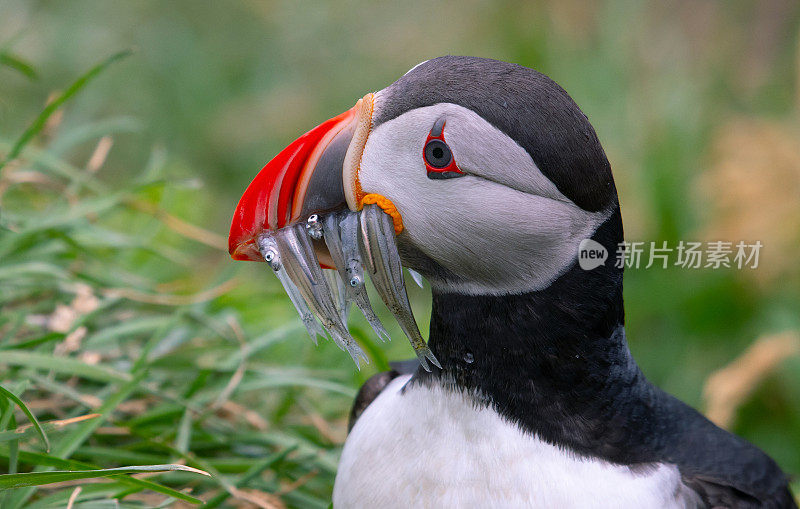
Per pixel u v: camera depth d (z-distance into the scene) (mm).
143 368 6211
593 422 4629
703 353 10141
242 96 15648
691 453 4973
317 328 4871
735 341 10109
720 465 4977
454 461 4578
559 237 4457
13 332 6070
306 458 6285
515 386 4586
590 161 4410
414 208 4453
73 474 4387
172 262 8859
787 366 9055
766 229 10141
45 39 13695
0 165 6332
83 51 13930
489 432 4570
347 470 4902
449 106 4344
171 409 6121
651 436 4852
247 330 7414
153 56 15141
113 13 15125
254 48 16219
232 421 6738
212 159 14734
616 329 4746
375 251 4492
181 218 10047
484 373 4609
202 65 15492
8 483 4320
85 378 6305
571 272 4531
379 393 5543
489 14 15320
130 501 5684
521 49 13852
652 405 4980
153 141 14156
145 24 15375
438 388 4707
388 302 4598
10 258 6617
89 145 13570
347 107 15391
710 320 10234
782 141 10680
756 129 11219
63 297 6727
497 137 4305
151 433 6004
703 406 9359
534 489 4477
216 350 6859
